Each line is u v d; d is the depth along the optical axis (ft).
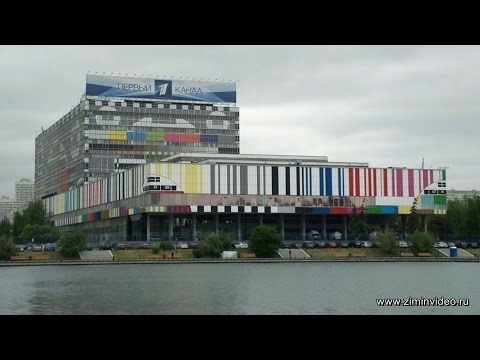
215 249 499.92
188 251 514.27
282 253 520.01
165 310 204.74
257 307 210.38
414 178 653.71
